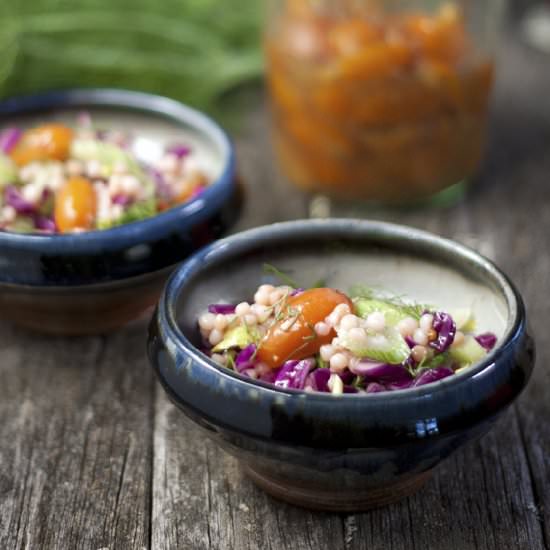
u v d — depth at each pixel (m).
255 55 1.12
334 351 0.75
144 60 1.07
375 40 0.92
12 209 0.84
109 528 0.76
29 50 1.05
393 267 0.80
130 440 0.80
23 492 0.78
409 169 0.95
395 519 0.76
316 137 0.95
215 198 0.84
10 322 0.88
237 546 0.75
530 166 1.03
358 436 0.71
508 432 0.81
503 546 0.75
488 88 0.96
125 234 0.81
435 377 0.74
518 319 0.74
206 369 0.72
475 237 0.96
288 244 0.80
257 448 0.72
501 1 0.96
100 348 0.86
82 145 0.88
